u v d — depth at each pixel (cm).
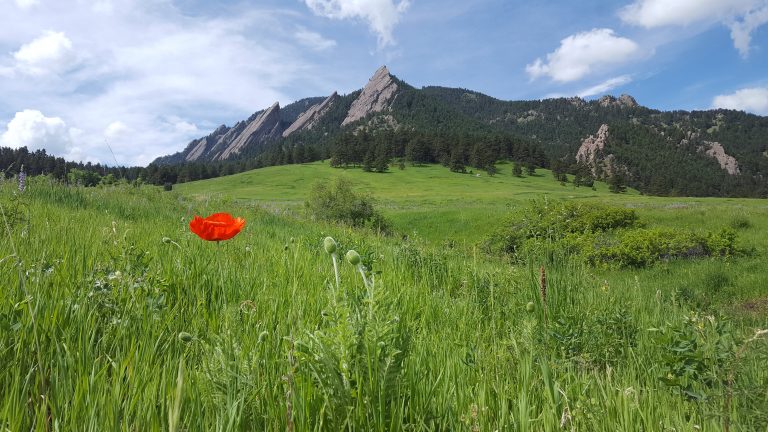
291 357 129
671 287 1197
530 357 202
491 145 18888
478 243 1661
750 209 3372
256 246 478
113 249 304
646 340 278
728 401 169
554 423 149
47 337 161
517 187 12500
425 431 137
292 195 10100
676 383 184
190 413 123
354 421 126
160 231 519
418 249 571
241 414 121
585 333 268
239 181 13075
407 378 154
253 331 192
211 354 158
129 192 1558
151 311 205
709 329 224
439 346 227
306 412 126
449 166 16450
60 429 112
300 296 263
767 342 181
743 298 1126
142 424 116
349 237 863
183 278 269
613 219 2022
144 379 136
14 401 119
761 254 1675
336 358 136
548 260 559
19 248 272
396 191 10419
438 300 361
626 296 460
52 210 691
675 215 2941
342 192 2919
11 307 177
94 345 169
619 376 218
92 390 128
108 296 206
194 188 12025
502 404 155
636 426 153
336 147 17300
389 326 139
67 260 262
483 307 359
